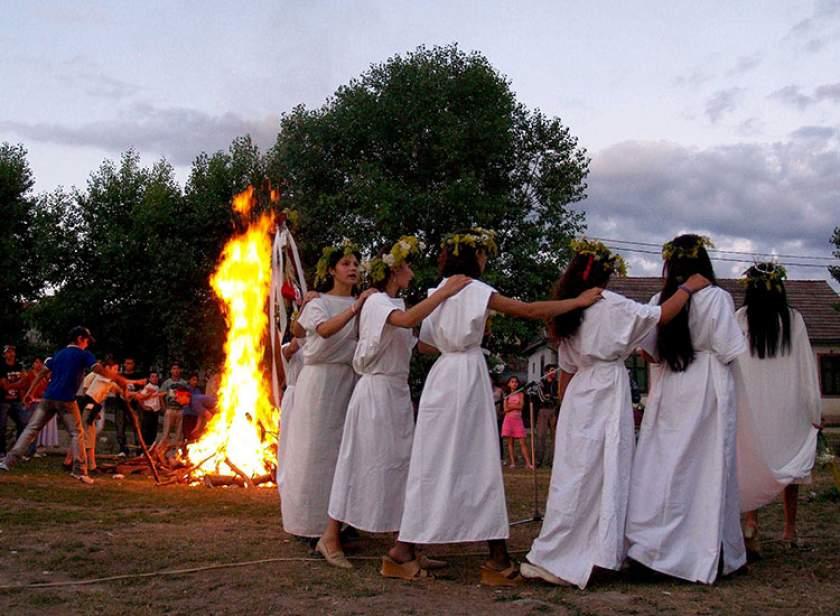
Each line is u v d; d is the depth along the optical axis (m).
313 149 27.20
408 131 25.97
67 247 36.03
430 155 26.27
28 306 39.34
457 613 4.29
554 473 5.13
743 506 5.85
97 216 36.19
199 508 8.30
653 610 4.35
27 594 4.63
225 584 4.88
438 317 5.16
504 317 22.69
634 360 28.88
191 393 15.12
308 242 25.28
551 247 26.36
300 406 6.02
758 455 5.68
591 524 4.96
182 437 14.95
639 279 36.47
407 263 5.68
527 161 27.58
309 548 5.97
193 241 31.81
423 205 24.39
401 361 5.52
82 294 34.84
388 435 5.40
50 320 35.50
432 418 5.04
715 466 5.16
